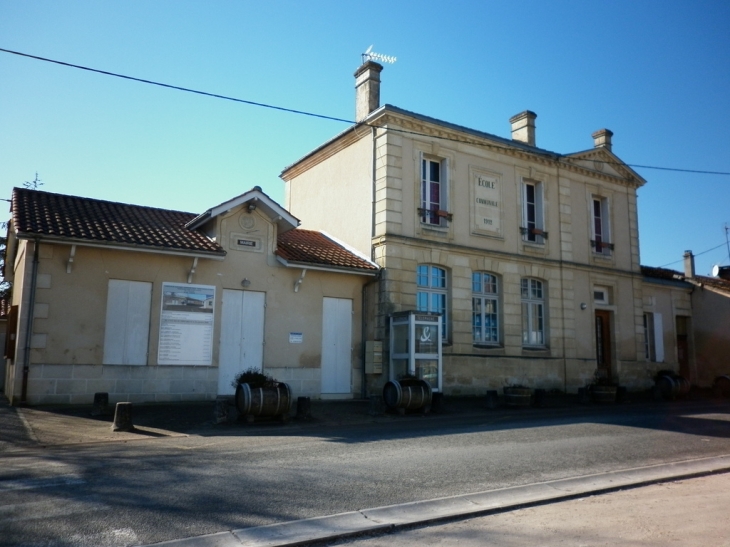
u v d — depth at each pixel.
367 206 19.38
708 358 27.16
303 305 17.44
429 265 19.62
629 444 10.87
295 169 23.78
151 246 14.81
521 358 21.06
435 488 7.44
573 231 23.52
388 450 9.77
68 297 14.20
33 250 13.96
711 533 5.93
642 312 25.45
